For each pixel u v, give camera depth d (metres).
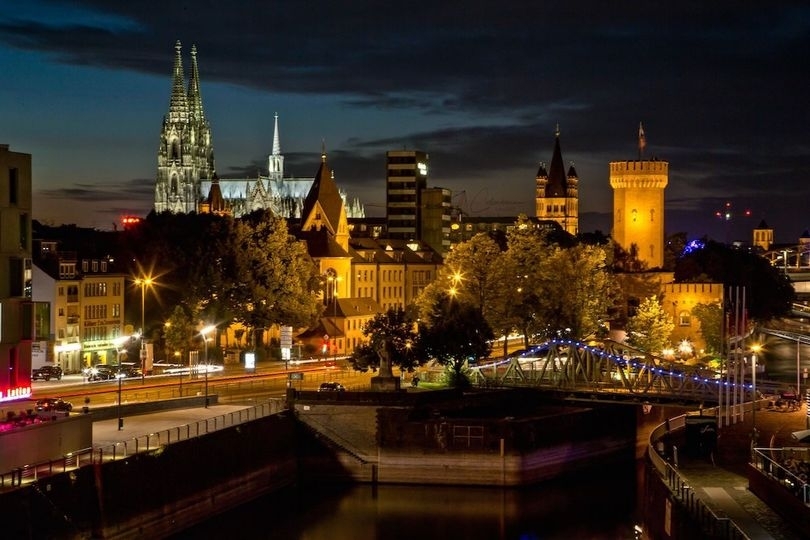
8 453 126.12
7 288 145.50
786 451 124.12
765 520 107.56
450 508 168.62
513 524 159.62
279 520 159.62
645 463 138.38
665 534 115.12
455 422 182.25
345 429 184.50
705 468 132.38
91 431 142.62
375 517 162.88
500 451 180.88
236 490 163.75
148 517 141.12
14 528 116.06
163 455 145.00
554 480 185.88
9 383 146.38
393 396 187.38
